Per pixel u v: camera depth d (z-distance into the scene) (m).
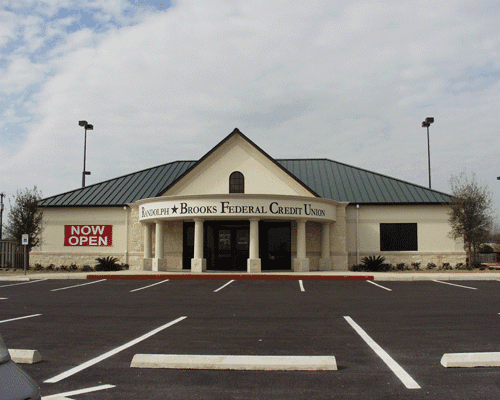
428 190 27.16
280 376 5.48
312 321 9.32
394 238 25.92
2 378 2.77
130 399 4.71
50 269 26.84
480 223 25.00
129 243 26.84
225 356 5.89
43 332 8.32
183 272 22.58
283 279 19.59
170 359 5.86
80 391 4.96
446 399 4.68
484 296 13.57
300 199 22.16
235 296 14.00
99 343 7.35
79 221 27.41
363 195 26.78
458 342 7.28
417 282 18.02
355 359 6.25
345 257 24.84
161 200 22.77
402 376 5.47
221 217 21.75
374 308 11.19
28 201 26.77
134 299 13.41
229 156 24.41
